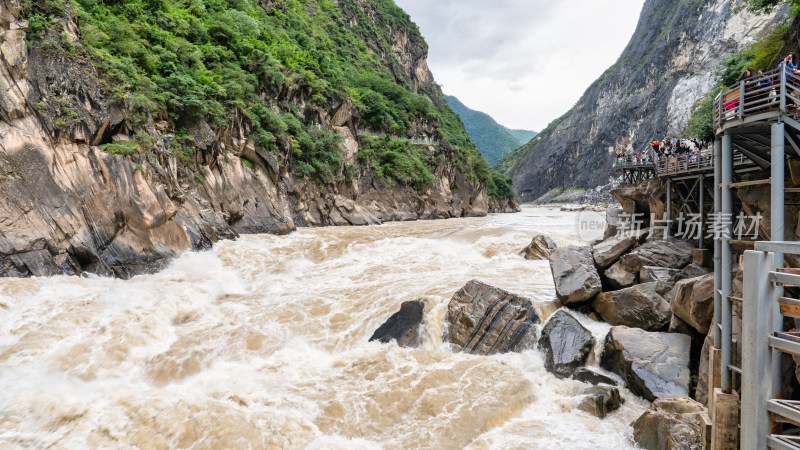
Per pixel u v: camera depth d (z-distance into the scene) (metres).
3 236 14.18
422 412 8.51
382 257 21.52
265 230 28.66
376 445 7.60
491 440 7.74
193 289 15.51
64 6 18.73
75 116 16.78
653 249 13.93
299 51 48.44
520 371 10.25
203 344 11.97
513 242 23.48
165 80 24.11
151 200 18.62
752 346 4.79
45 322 12.04
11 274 14.05
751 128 6.76
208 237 21.69
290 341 12.27
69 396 8.73
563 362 10.29
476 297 12.30
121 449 7.25
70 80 17.36
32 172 15.30
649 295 11.63
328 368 10.63
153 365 11.02
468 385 9.45
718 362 6.66
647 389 8.95
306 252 22.19
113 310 13.07
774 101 6.12
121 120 19.00
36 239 14.80
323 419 8.31
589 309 13.14
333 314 13.84
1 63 15.23
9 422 7.82
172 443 7.43
